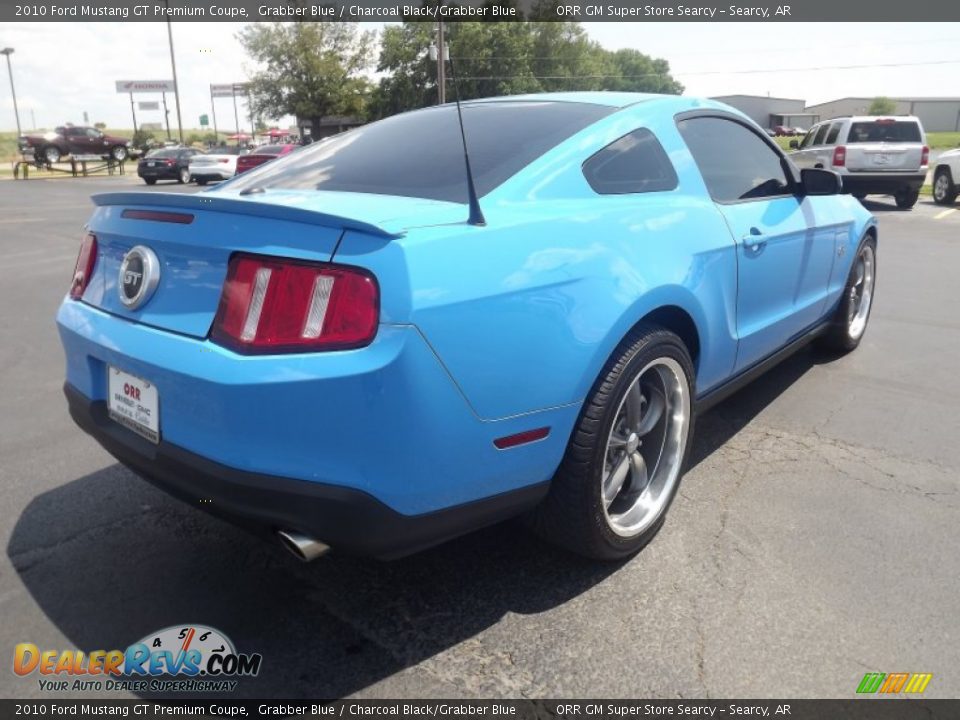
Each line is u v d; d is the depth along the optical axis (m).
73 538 2.87
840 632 2.29
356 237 1.92
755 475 3.34
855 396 4.32
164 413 2.12
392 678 2.14
